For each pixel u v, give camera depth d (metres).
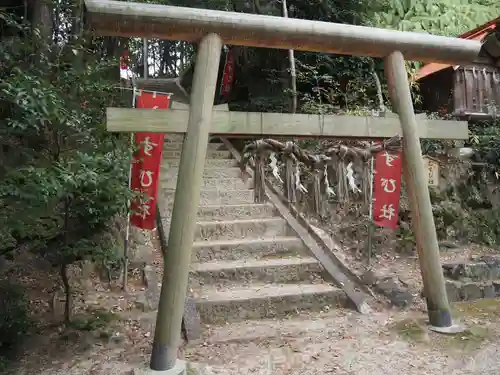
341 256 5.36
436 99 7.64
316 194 4.35
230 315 4.16
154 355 3.22
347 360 3.40
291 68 7.57
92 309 3.99
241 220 5.79
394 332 3.93
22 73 3.07
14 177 2.86
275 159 4.14
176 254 3.35
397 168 4.57
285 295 4.36
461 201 6.59
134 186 4.25
